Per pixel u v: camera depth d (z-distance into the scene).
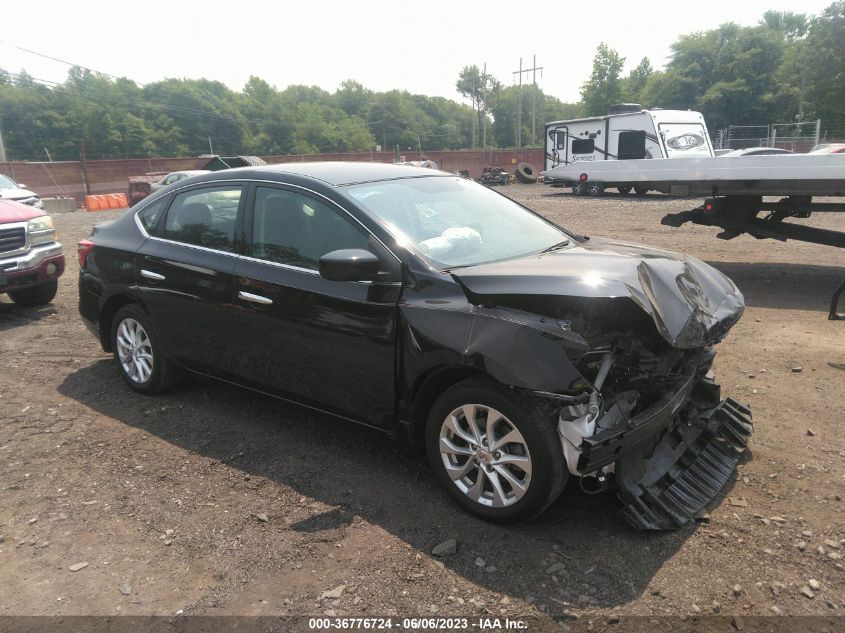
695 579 2.73
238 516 3.29
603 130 23.14
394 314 3.29
